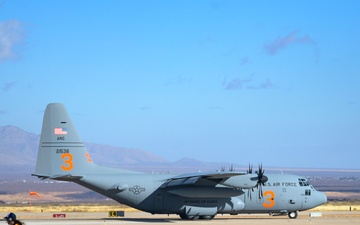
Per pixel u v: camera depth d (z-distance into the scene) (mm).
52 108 146875
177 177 147750
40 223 134500
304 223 141125
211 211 150500
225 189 150750
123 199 148375
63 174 145375
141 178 149250
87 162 148000
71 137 147000
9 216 72812
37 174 143750
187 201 149875
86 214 179750
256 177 148250
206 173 146125
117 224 134125
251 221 147000
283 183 157375
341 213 190625
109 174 148875
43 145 145250
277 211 157375
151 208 149250
